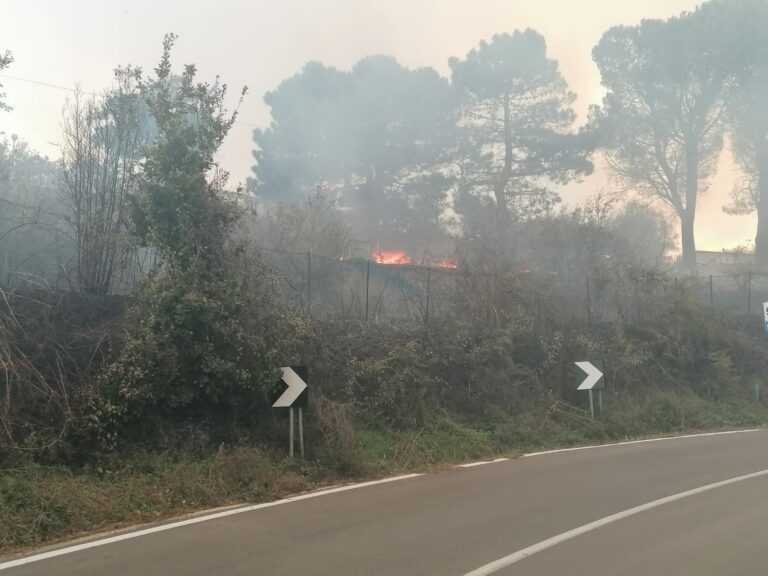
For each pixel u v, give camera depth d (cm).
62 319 1138
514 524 755
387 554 648
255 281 1188
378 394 1342
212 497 880
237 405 1117
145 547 675
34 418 963
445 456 1235
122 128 1355
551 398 1656
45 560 639
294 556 643
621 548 664
